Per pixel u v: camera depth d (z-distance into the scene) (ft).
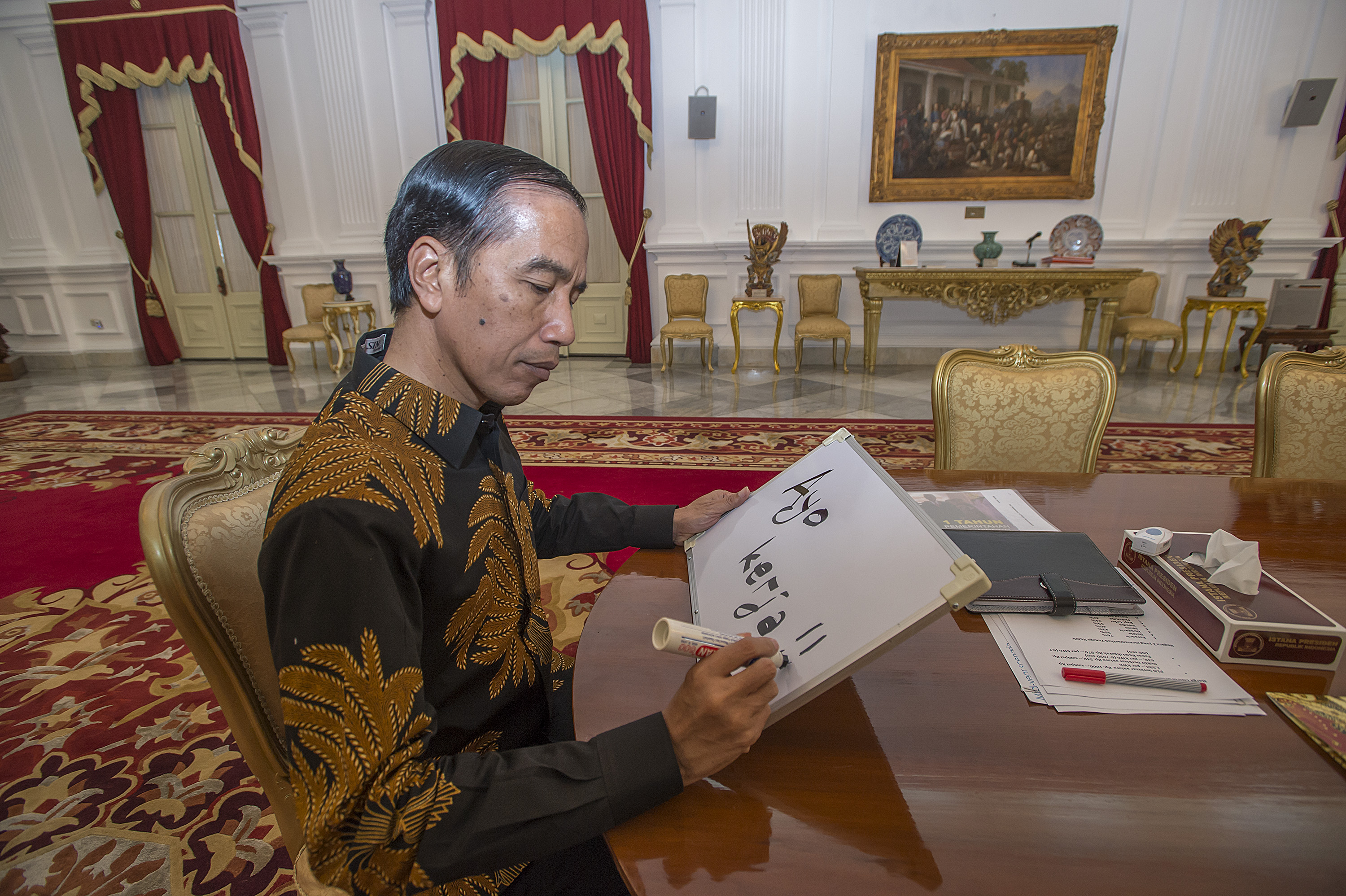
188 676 6.77
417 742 1.93
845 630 2.20
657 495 10.90
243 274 23.08
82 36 20.51
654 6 18.93
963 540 3.50
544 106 20.58
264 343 23.66
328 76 20.26
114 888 4.49
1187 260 19.02
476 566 2.37
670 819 2.05
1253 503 4.26
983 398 5.92
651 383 19.02
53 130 21.83
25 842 4.85
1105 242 18.95
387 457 2.16
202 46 20.16
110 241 22.81
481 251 2.21
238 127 20.75
